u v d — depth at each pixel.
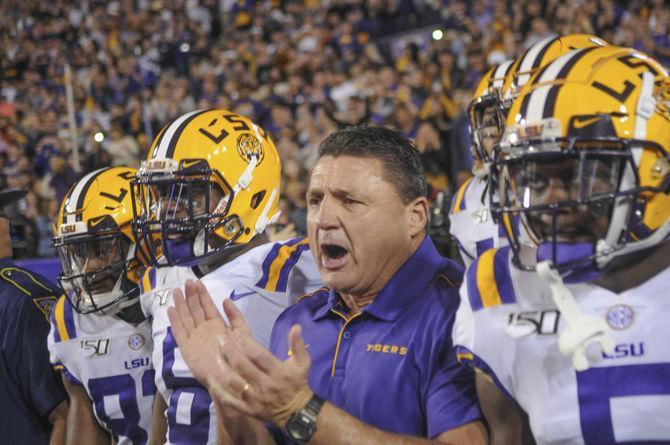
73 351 2.17
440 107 5.80
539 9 6.60
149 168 1.91
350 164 1.48
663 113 1.29
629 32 6.21
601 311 1.25
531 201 1.29
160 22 9.60
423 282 1.53
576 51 1.36
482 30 7.16
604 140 1.25
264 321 1.89
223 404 1.42
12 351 2.27
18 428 2.28
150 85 8.46
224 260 2.00
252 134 2.05
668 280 1.25
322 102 6.83
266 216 2.05
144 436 2.13
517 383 1.30
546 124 1.27
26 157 7.46
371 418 1.45
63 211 2.13
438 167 4.98
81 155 6.58
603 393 1.22
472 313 1.35
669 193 1.28
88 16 9.85
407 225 1.52
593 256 1.24
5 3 10.33
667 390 1.20
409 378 1.46
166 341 1.90
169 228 1.90
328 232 1.49
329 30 8.44
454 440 1.37
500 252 1.39
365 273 1.50
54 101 8.46
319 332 1.58
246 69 8.38
